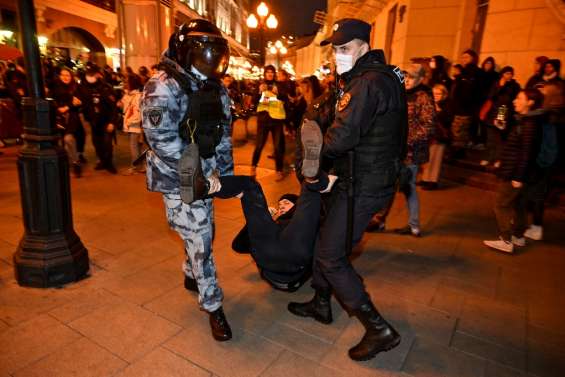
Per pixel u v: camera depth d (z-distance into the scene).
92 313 2.65
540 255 3.96
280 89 6.60
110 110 6.29
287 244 2.54
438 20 9.67
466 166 7.13
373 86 1.97
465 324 2.73
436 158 6.20
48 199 2.88
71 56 25.83
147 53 15.17
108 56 28.20
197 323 2.60
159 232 4.05
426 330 2.64
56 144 2.94
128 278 3.13
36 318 2.56
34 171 2.81
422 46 9.95
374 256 3.76
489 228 4.62
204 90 2.20
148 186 2.33
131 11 14.77
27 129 2.85
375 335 2.24
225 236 4.07
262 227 2.56
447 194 6.07
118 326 2.53
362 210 2.14
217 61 2.17
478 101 7.29
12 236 3.82
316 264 2.51
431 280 3.34
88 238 3.84
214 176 2.16
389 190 2.17
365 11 16.08
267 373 2.19
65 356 2.23
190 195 2.00
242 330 2.56
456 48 9.49
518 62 7.75
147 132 2.10
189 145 2.01
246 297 2.96
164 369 2.18
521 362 2.37
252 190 2.51
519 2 7.62
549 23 7.23
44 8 21.59
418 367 2.29
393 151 2.12
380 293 3.09
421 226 4.61
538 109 3.57
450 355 2.40
